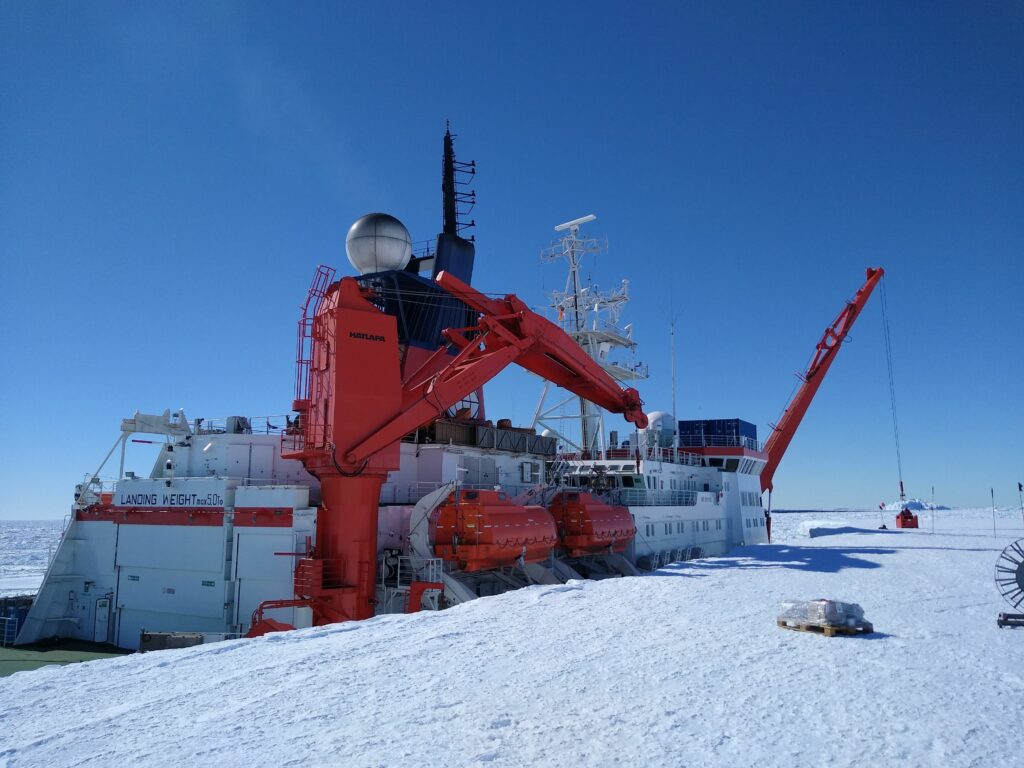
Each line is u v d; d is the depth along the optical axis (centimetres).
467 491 2658
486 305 3027
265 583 2430
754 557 3350
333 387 2436
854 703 873
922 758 685
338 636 1393
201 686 998
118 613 2764
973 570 2625
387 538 2694
